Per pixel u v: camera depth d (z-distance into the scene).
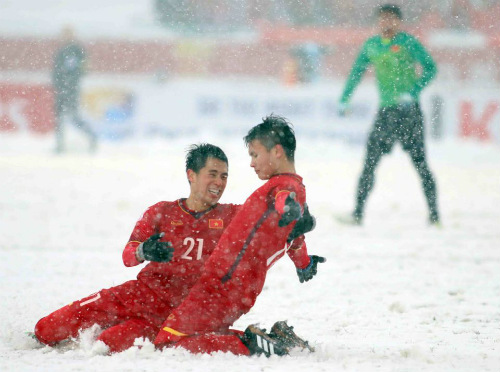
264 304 23.36
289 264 30.50
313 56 87.56
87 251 32.69
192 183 17.66
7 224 39.47
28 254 31.64
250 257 16.41
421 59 37.75
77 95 73.31
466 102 80.44
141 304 17.41
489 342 18.52
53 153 73.88
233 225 16.59
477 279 27.56
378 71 38.28
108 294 17.47
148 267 17.72
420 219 43.12
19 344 17.59
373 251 33.19
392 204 49.09
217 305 16.47
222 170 17.53
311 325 20.66
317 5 95.19
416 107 38.38
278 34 92.38
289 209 15.56
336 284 26.48
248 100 81.31
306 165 68.69
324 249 33.66
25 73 89.69
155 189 54.06
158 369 15.04
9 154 72.75
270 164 16.83
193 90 82.00
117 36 93.94
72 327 17.22
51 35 92.31
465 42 87.50
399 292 25.33
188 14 99.25
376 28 90.94
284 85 86.19
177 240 17.52
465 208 47.50
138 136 82.25
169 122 82.12
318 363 15.77
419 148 39.09
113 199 49.16
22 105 85.12
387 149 39.53
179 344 16.30
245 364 15.50
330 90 80.25
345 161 71.81
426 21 91.56
